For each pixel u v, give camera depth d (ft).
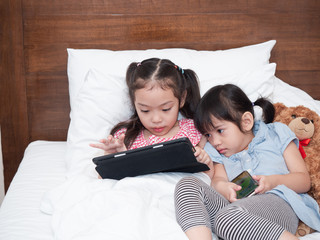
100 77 5.11
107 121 5.05
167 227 3.34
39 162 5.24
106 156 3.87
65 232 3.42
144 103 4.43
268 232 3.29
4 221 3.92
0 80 6.01
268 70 5.45
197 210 3.48
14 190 4.56
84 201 3.67
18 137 6.21
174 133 4.90
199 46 6.17
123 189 3.77
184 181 3.76
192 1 6.04
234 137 4.44
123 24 6.02
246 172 4.17
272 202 3.81
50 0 5.87
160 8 6.02
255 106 5.03
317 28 6.25
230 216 3.45
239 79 5.32
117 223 3.24
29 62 6.01
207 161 4.44
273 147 4.46
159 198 3.97
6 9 5.83
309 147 4.66
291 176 4.17
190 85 4.97
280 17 6.17
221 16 6.11
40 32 5.94
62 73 6.08
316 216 4.03
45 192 4.27
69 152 5.00
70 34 5.98
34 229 3.74
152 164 3.95
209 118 4.43
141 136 4.93
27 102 6.12
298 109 4.84
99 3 5.94
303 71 6.36
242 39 6.20
